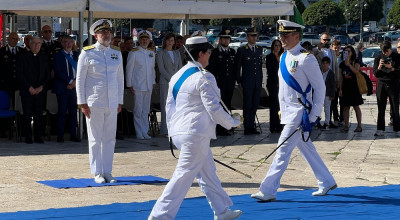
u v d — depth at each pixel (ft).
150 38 50.42
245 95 52.80
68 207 27.53
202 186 24.56
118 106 33.45
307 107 28.19
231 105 57.21
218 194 24.57
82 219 25.14
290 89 28.37
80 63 32.45
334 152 44.80
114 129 33.19
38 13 60.49
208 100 22.62
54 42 51.90
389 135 53.57
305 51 28.22
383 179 35.55
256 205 28.02
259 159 41.68
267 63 54.13
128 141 49.39
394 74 52.13
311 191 31.48
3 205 28.02
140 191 31.27
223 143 48.73
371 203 28.73
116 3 47.47
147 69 50.29
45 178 34.27
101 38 32.60
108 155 33.22
